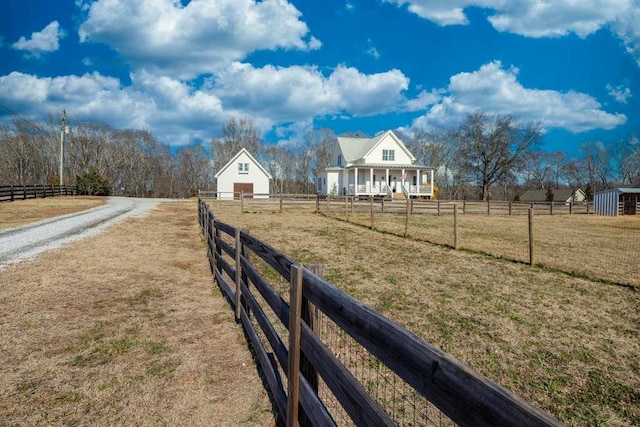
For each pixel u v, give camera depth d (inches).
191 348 160.7
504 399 37.1
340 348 159.5
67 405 118.1
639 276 303.4
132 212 812.0
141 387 129.6
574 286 271.1
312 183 2751.0
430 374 48.6
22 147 2288.4
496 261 352.8
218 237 262.5
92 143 2477.9
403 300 233.5
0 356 148.2
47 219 629.0
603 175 2760.8
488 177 2070.6
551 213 1082.7
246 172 1562.5
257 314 149.1
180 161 2775.6
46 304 208.5
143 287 247.9
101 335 171.0
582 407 125.9
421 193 1467.8
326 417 76.1
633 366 153.9
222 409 118.7
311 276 90.7
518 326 194.9
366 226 617.0
